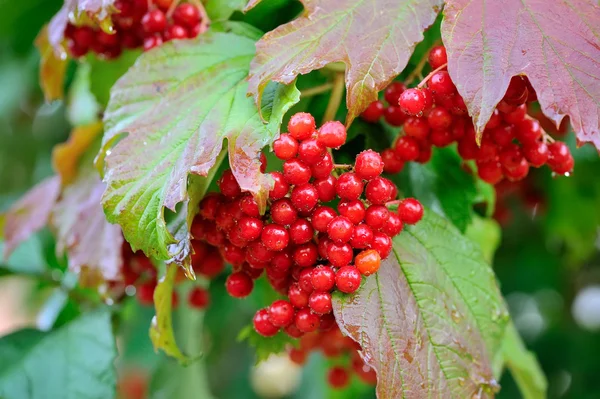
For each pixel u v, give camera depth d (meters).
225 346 0.92
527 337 0.95
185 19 0.50
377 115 0.49
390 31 0.44
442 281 0.48
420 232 0.48
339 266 0.44
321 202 0.45
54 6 0.71
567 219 0.73
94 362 0.54
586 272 0.93
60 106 0.88
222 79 0.47
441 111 0.46
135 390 1.04
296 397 0.90
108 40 0.52
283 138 0.43
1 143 0.95
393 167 0.48
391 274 0.47
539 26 0.44
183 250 0.45
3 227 0.61
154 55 0.48
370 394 0.76
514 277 0.89
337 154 0.50
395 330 0.45
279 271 0.46
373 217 0.44
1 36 0.75
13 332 0.55
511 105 0.45
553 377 0.89
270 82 0.45
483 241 0.62
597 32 0.44
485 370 0.47
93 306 0.61
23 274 0.63
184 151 0.45
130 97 0.47
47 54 0.56
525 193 0.70
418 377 0.45
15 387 0.53
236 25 0.49
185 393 0.71
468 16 0.44
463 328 0.47
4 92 0.84
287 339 0.53
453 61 0.43
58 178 0.60
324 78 0.50
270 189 0.43
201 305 0.58
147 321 0.79
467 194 0.53
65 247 0.56
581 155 0.65
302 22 0.44
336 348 0.55
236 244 0.46
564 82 0.43
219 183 0.45
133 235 0.45
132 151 0.46
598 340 0.89
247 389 1.07
